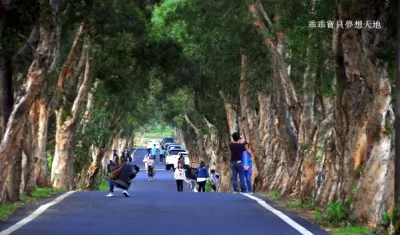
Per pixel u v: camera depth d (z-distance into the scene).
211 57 59.28
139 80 75.75
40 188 48.66
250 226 25.33
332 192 33.12
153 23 64.62
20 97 30.41
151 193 42.16
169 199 36.50
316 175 38.34
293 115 45.50
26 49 32.56
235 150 44.84
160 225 25.22
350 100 29.98
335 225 26.11
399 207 21.89
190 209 31.12
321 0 28.84
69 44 56.81
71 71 62.69
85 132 81.81
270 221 27.12
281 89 49.06
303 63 39.09
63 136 63.09
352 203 26.48
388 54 25.55
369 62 25.73
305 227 25.34
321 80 35.84
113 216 28.09
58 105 62.94
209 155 113.38
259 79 57.62
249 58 54.00
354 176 27.75
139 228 24.33
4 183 31.20
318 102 41.28
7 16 28.56
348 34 26.05
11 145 30.64
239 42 51.66
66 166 63.25
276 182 55.91
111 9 48.62
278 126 50.25
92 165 86.50
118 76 67.06
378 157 26.08
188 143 135.75
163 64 65.00
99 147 85.88
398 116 21.66
